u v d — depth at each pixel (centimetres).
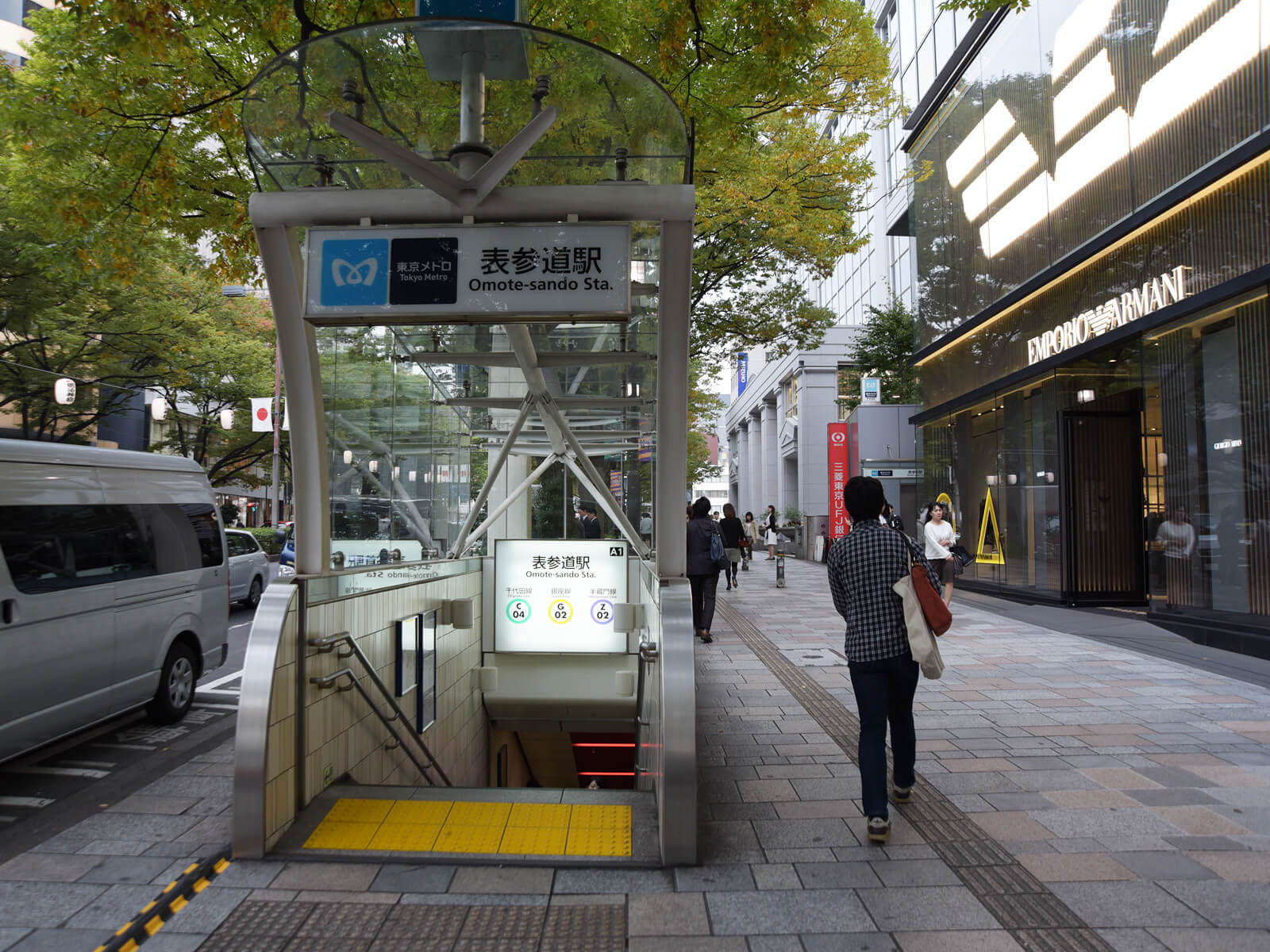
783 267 1430
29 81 730
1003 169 1490
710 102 745
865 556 384
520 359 539
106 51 636
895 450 2541
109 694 569
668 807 346
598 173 405
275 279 397
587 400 643
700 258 1303
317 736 419
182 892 322
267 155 392
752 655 892
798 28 607
